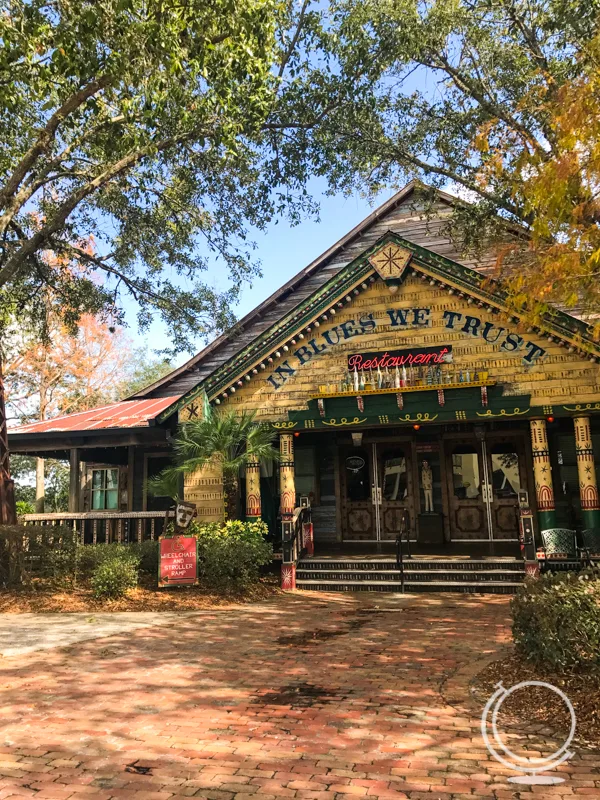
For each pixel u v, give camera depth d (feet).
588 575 24.35
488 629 30.83
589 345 42.37
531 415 44.04
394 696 21.03
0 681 23.75
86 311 58.80
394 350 47.62
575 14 36.63
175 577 42.06
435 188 47.52
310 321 49.42
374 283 48.96
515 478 55.93
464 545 53.78
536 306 26.37
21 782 15.15
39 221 57.57
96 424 64.03
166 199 51.75
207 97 38.24
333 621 34.09
